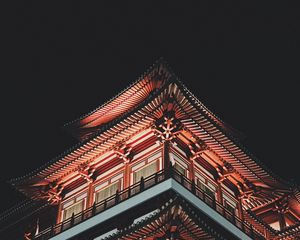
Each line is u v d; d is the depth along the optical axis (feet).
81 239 93.66
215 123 93.40
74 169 107.04
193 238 81.30
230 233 91.15
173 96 89.51
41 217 128.77
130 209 86.94
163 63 98.07
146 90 105.50
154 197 83.56
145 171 92.32
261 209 128.67
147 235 80.74
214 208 90.38
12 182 113.09
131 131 97.60
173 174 84.58
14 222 133.18
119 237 82.23
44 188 111.96
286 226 123.13
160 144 93.50
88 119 117.08
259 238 102.99
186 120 92.68
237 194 106.11
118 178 97.81
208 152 99.30
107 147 101.45
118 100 109.70
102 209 93.40
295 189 114.62
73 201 105.19
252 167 102.06
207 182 97.86
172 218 75.66
